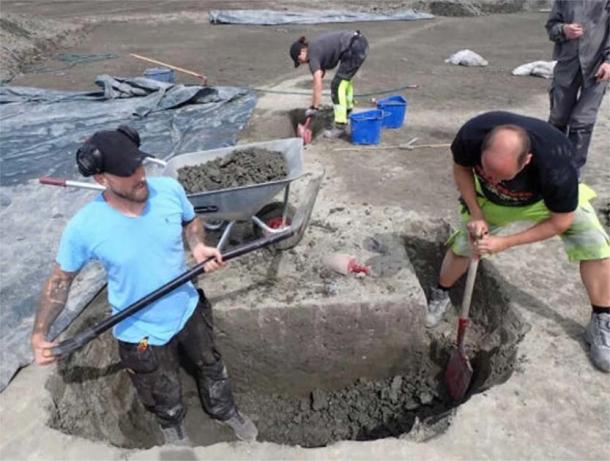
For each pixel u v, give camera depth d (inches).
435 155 247.1
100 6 672.4
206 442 145.0
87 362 137.4
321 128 291.0
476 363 154.2
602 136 257.1
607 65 177.6
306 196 190.7
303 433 154.3
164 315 110.0
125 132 95.3
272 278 157.2
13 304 150.3
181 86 315.9
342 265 156.9
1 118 288.5
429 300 170.9
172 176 162.1
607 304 128.2
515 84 353.7
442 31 530.9
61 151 247.9
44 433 114.2
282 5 661.9
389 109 277.6
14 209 197.3
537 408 117.3
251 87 348.2
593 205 196.2
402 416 153.6
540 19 581.0
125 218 99.1
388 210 190.5
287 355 154.0
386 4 645.9
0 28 447.2
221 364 131.4
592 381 123.7
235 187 148.1
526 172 111.1
